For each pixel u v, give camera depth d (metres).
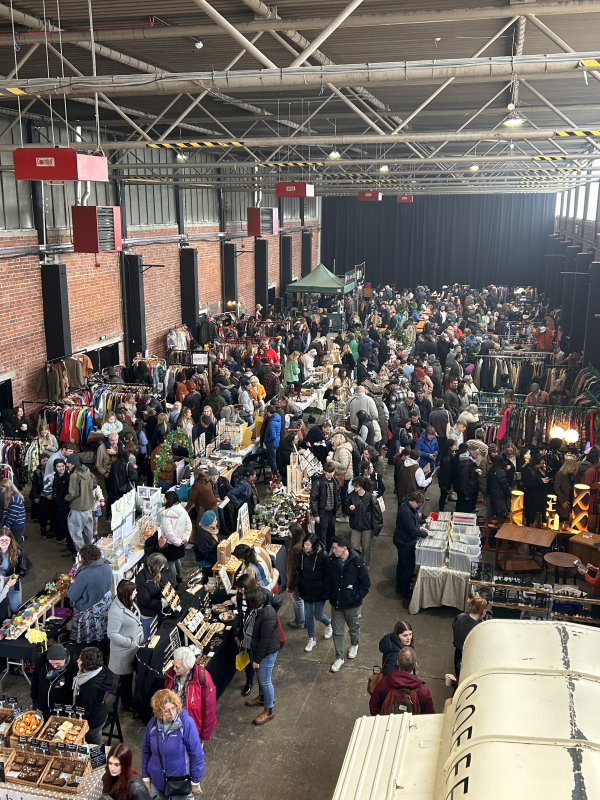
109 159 17.89
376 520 9.05
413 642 8.02
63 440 12.78
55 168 8.42
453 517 9.34
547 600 7.29
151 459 10.72
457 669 6.65
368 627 8.36
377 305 32.56
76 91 7.66
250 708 6.94
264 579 7.59
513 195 40.31
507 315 30.48
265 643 6.46
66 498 9.37
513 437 13.11
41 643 6.70
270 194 32.66
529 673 2.45
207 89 7.67
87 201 17.20
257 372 17.14
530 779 1.96
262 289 30.50
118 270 18.89
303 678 7.43
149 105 15.31
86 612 6.88
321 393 15.66
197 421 13.91
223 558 8.02
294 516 9.64
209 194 25.53
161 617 6.96
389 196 41.91
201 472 9.35
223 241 26.64
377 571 9.77
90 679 5.56
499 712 2.27
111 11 8.18
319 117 16.84
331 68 6.96
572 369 17.03
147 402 13.29
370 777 2.70
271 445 12.14
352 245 43.19
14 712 5.45
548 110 16.14
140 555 8.35
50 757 5.09
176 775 4.91
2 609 7.07
